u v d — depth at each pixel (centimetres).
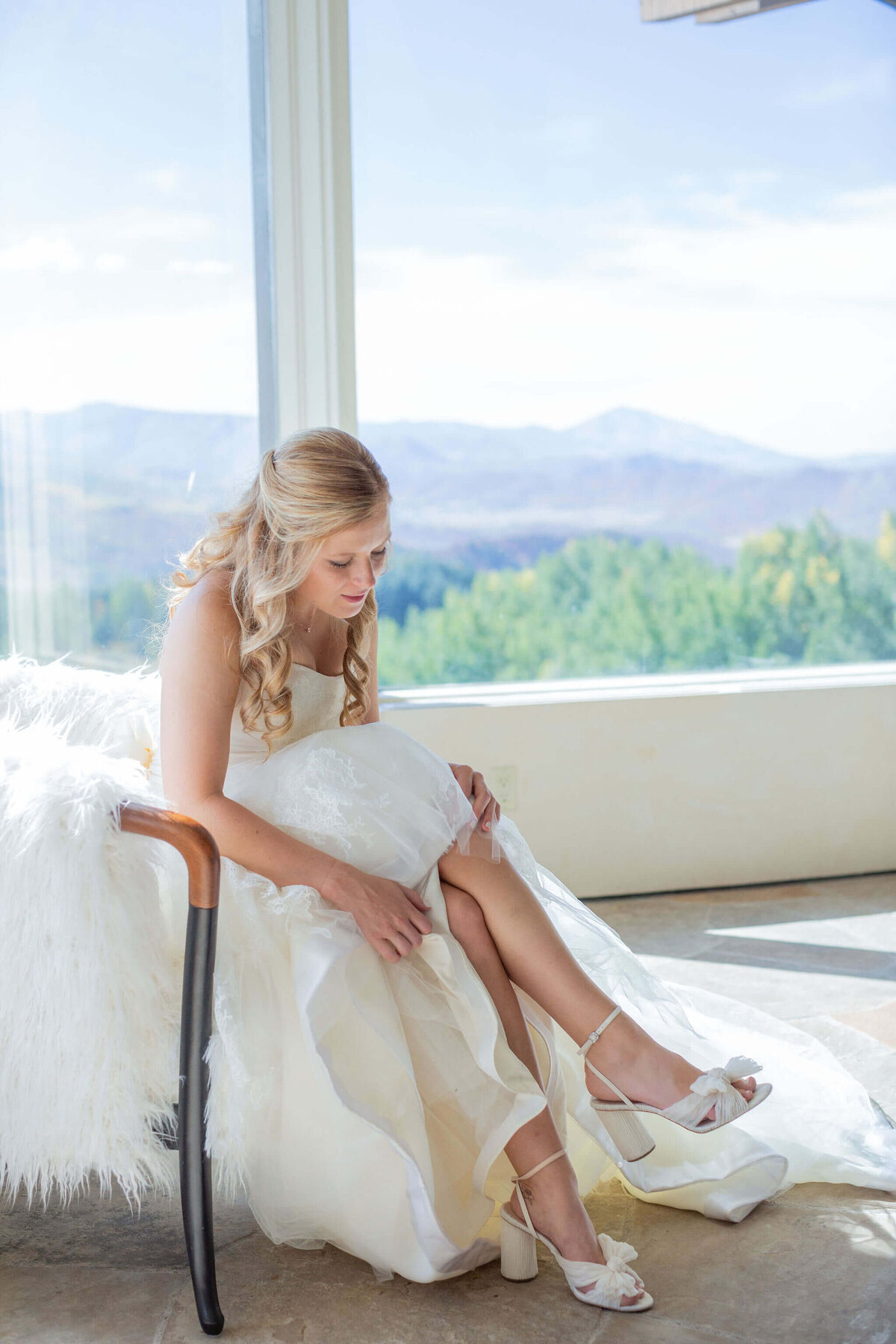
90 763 129
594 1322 129
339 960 131
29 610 271
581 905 166
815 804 330
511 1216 138
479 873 146
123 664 281
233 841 139
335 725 172
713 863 323
